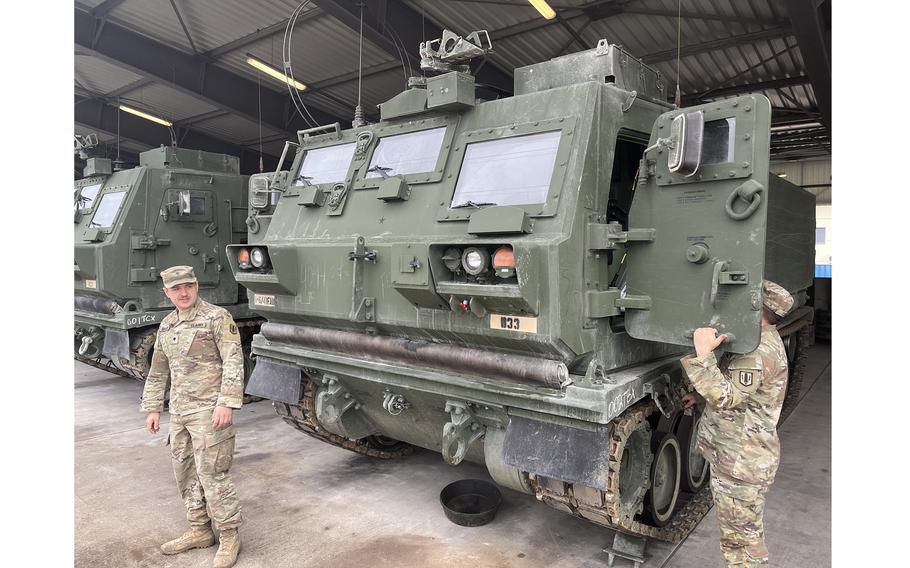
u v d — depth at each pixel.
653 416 4.45
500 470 3.95
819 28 7.05
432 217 4.04
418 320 3.90
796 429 7.08
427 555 4.16
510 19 9.56
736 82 11.48
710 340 3.19
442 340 3.95
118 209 7.96
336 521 4.68
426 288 3.55
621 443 3.47
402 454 6.10
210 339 4.05
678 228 3.43
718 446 3.38
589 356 3.54
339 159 5.04
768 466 3.26
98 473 5.71
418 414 4.55
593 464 3.30
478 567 4.00
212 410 4.01
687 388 4.50
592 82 3.70
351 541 4.36
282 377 5.06
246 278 4.72
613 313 3.59
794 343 8.35
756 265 3.15
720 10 8.64
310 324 4.80
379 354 4.26
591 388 3.32
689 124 3.18
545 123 3.76
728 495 3.32
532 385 3.50
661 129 3.55
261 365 5.25
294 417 5.35
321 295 4.43
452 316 3.74
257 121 13.88
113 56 11.26
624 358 3.85
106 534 4.52
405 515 4.79
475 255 3.40
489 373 3.66
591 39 9.93
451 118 4.32
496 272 3.39
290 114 14.49
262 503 5.01
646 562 4.05
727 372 3.32
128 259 7.80
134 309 7.91
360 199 4.59
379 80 12.89
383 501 5.05
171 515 4.84
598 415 3.23
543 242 3.28
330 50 11.41
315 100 14.26
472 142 4.10
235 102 13.32
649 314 3.53
